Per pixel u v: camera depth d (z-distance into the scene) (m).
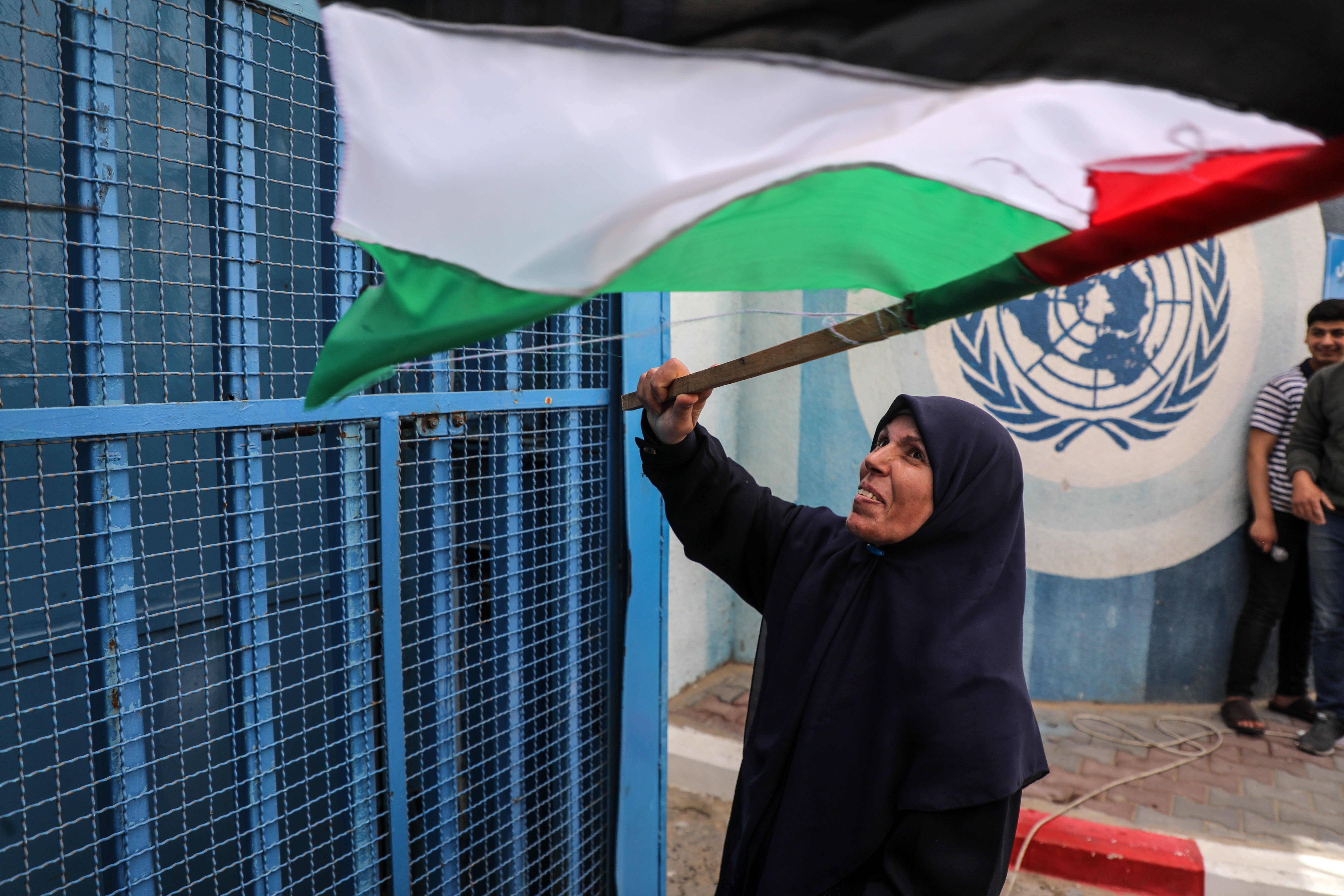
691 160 0.68
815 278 0.93
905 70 0.65
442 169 0.74
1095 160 0.65
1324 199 0.59
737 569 1.69
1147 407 3.90
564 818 2.21
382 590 1.69
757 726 1.52
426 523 1.95
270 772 1.53
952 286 0.83
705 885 2.77
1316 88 0.57
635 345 2.21
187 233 1.34
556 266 0.70
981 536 1.37
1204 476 3.94
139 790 1.33
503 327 0.74
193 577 1.39
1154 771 3.43
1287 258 3.87
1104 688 4.07
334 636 1.67
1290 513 3.73
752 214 0.79
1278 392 3.77
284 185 1.64
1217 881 2.77
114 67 1.57
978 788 1.21
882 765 1.30
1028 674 4.08
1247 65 0.57
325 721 1.70
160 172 1.29
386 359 0.82
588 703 2.25
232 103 1.37
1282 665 4.05
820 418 4.11
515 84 0.72
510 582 2.01
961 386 3.97
